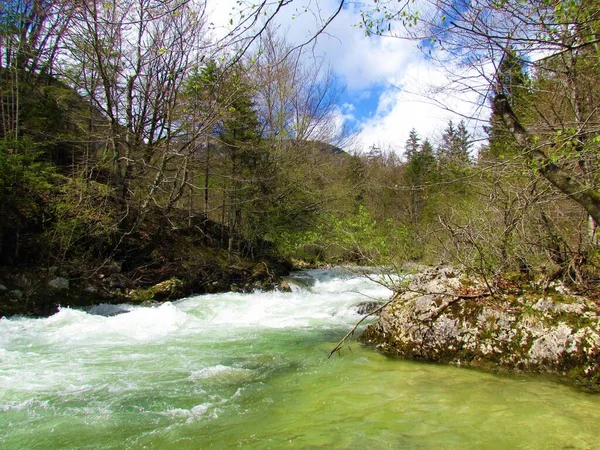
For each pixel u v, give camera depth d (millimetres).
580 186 3711
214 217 21938
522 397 4078
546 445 3119
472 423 3543
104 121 14766
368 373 5074
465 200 8938
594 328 4578
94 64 12680
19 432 3645
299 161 19312
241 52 3191
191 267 14094
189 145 13570
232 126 17141
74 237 10703
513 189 6133
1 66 13914
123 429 3670
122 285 11516
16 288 9367
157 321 8648
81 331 7715
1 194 9188
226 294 13344
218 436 3467
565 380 4457
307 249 21844
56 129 14773
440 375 4852
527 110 6211
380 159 34406
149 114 14516
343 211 18984
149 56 13812
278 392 4543
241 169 17797
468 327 5348
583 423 3479
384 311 6363
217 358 6047
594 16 3316
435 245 8555
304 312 10195
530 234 6430
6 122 13492
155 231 13758
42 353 6273
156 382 4953
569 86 5520
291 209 18906
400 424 3568
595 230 5430
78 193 10812
